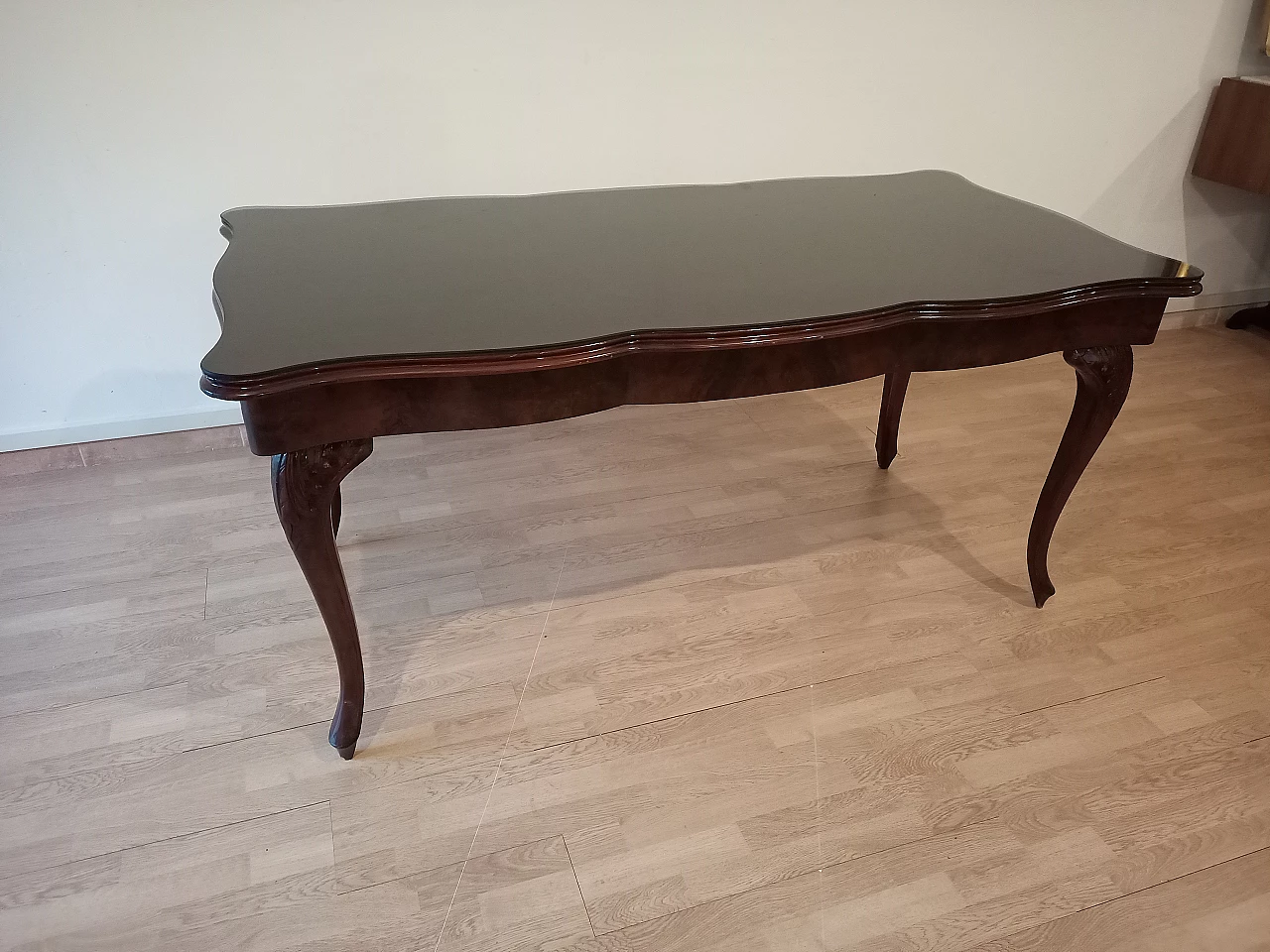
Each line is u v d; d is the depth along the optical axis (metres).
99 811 1.43
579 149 2.50
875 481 2.40
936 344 1.50
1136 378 3.06
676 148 2.59
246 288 1.41
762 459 2.49
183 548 2.05
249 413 1.19
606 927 1.29
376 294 1.40
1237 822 1.49
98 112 2.05
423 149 2.35
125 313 2.28
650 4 2.37
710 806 1.48
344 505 2.23
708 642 1.83
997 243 1.70
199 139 2.16
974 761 1.58
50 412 2.32
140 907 1.30
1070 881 1.38
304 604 1.89
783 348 1.39
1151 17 2.91
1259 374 3.11
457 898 1.32
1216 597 2.01
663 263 1.56
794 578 2.02
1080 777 1.55
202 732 1.58
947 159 2.93
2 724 1.58
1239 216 3.40
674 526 2.19
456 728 1.61
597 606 1.92
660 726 1.63
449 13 2.21
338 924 1.29
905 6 2.62
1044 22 2.80
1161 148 3.17
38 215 2.10
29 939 1.25
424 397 1.26
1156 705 1.71
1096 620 1.92
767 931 1.29
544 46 2.33
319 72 2.18
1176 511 2.32
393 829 1.42
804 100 2.65
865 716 1.66
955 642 1.85
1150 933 1.31
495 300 1.38
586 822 1.44
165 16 2.01
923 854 1.41
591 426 2.64
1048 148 3.03
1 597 1.88
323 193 2.33
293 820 1.43
